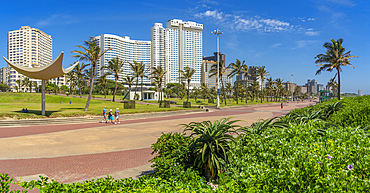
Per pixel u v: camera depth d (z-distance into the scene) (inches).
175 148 215.3
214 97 3754.9
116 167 297.3
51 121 795.4
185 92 4197.8
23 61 5674.2
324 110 366.3
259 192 98.1
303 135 167.2
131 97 2691.9
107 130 649.0
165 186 122.6
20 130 636.1
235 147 177.5
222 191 106.9
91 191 110.2
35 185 114.3
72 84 3661.4
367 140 136.6
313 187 92.0
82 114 903.7
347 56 1376.7
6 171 277.4
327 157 111.8
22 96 2197.3
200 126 205.2
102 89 4077.3
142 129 669.3
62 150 394.6
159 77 2218.3
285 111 1509.6
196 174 174.9
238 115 1175.6
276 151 141.1
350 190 89.6
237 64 2222.0
